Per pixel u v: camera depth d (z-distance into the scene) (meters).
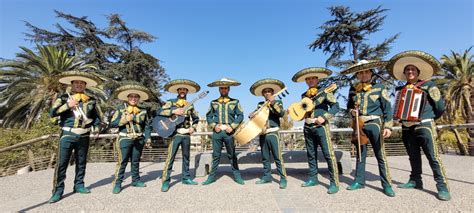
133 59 26.56
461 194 4.05
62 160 4.47
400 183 5.03
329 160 4.60
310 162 5.09
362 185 4.64
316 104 4.86
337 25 23.22
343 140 10.87
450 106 18.95
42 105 15.70
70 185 5.65
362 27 23.08
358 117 4.52
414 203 3.68
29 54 16.33
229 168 7.73
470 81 18.55
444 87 20.09
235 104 5.58
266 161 5.46
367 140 4.57
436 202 3.70
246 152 6.44
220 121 5.47
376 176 5.81
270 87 5.47
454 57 19.55
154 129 5.27
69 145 4.57
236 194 4.46
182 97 5.59
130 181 5.96
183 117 5.30
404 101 4.27
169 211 3.61
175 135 5.36
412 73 4.29
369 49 22.64
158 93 26.52
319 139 4.75
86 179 6.43
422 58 4.13
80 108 4.70
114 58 28.08
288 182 5.48
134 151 5.40
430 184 4.84
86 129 4.79
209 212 3.54
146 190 4.98
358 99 4.55
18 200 4.47
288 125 19.59
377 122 4.37
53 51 16.64
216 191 4.74
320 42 24.33
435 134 4.09
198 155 6.50
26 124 15.47
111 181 6.10
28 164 9.45
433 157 4.02
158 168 8.27
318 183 5.20
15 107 15.48
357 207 3.57
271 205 3.76
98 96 17.03
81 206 3.94
